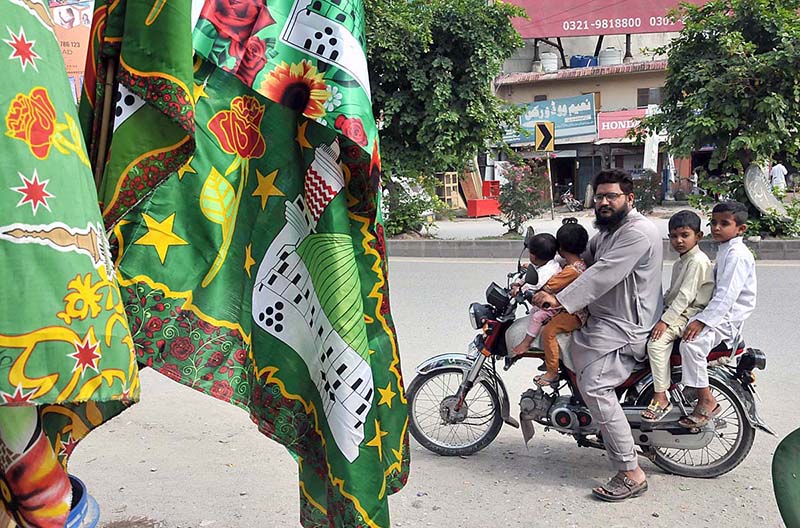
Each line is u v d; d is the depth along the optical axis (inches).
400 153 538.6
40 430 57.0
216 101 76.2
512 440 182.2
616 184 149.9
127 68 65.3
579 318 153.3
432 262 480.7
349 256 77.9
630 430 147.9
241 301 79.2
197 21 72.0
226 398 77.8
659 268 152.3
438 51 515.8
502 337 165.9
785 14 432.5
